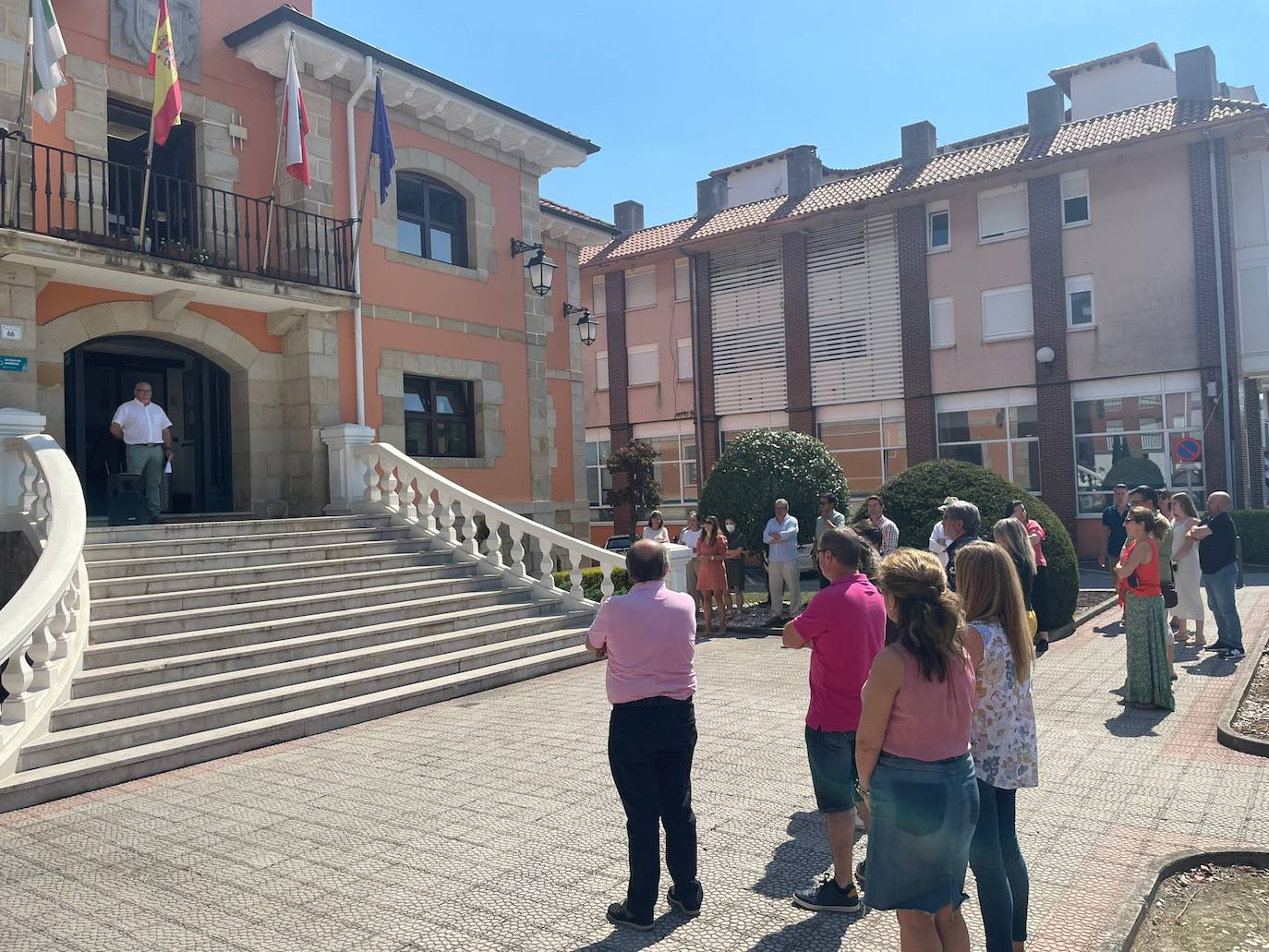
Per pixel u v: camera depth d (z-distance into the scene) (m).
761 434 15.09
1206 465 20.89
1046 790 5.48
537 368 16.14
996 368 23.92
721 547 12.28
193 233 11.78
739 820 5.12
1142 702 7.34
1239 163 21.30
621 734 4.02
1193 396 21.27
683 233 29.88
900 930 3.09
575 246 18.48
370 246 13.43
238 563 9.74
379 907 4.12
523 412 15.84
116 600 8.03
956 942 3.08
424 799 5.64
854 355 26.22
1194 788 5.44
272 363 12.66
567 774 6.10
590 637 4.21
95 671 7.03
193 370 12.88
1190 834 4.72
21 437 9.02
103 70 11.02
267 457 12.48
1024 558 5.67
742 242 28.39
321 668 8.23
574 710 8.02
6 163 9.89
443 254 14.91
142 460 10.62
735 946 3.72
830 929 3.85
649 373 30.59
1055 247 22.89
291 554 10.24
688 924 3.91
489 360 15.27
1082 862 4.41
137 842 5.03
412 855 4.73
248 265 11.71
